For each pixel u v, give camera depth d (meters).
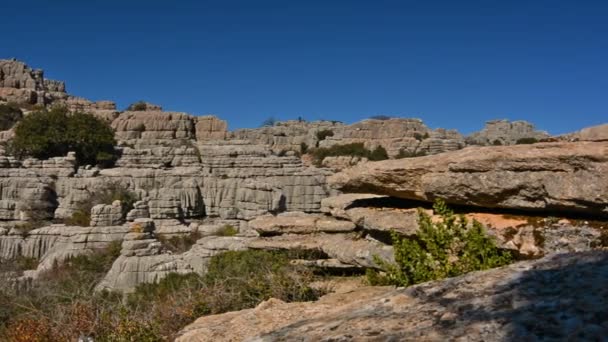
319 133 100.88
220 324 5.74
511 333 2.58
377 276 11.43
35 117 69.56
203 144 75.31
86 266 39.09
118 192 58.56
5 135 74.56
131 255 31.19
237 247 28.30
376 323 3.07
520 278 3.21
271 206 61.72
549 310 2.70
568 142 8.66
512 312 2.78
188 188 62.22
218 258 20.48
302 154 94.69
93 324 12.73
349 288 12.71
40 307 16.42
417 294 3.40
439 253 8.84
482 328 2.70
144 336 11.40
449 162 9.85
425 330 2.83
